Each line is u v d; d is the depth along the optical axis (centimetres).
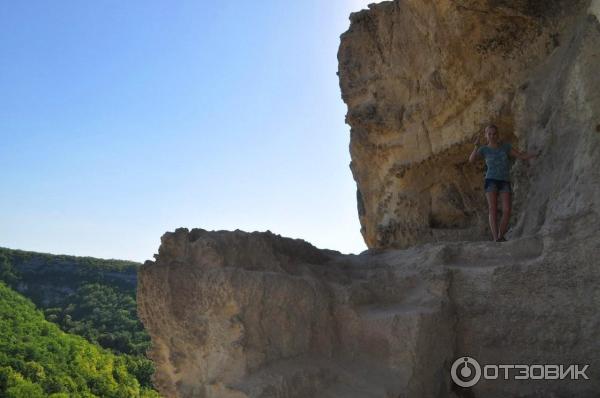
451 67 824
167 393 433
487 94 788
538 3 648
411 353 415
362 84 1091
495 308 456
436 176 1004
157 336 428
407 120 987
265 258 466
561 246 433
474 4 698
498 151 616
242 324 390
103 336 5688
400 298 486
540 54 667
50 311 6450
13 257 7594
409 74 973
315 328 438
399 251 616
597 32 471
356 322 447
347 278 508
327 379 406
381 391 393
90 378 4328
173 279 417
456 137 884
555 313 429
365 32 1073
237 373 383
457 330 469
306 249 573
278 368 393
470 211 959
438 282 470
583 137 455
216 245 432
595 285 411
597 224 415
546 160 536
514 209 656
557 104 542
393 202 1088
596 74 462
